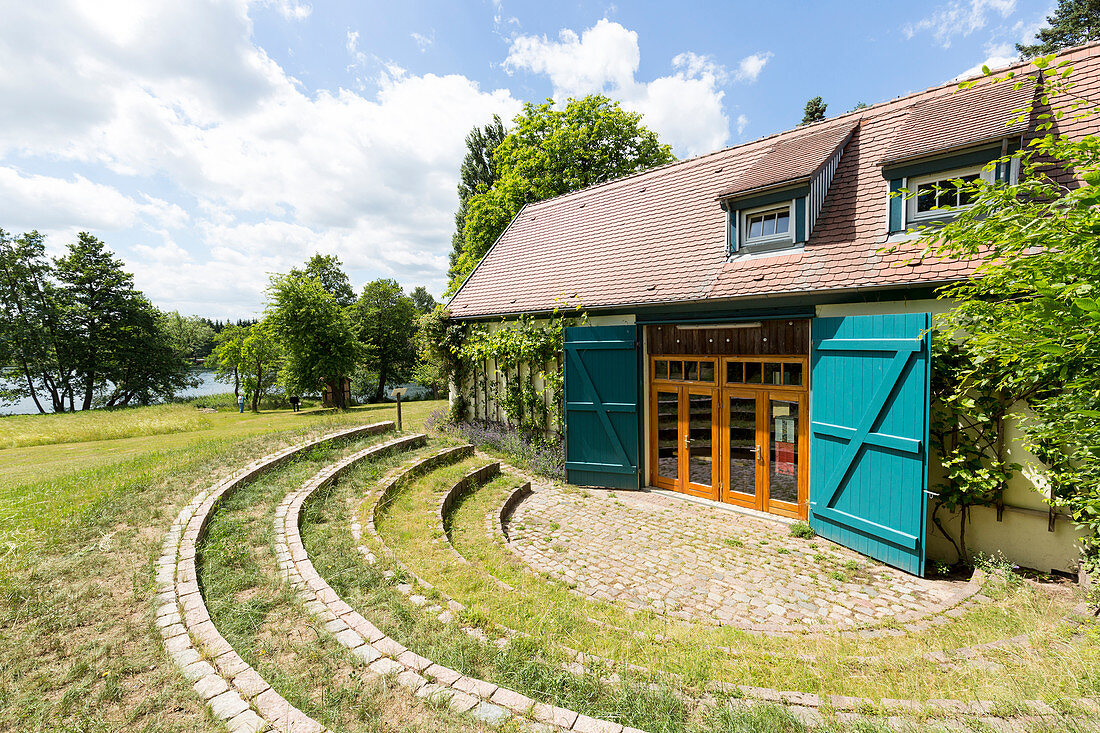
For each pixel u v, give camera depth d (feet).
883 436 19.62
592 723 8.29
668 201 34.91
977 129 20.88
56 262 100.53
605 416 30.25
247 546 15.87
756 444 25.99
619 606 16.17
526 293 36.09
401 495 24.18
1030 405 14.98
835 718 8.89
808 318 23.36
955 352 18.88
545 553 20.97
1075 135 19.76
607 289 31.17
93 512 17.61
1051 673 10.72
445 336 40.42
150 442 43.01
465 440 36.73
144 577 13.10
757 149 33.09
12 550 14.40
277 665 10.03
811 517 23.25
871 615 16.26
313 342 90.68
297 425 54.65
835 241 23.93
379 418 55.26
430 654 10.69
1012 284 11.36
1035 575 18.06
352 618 11.82
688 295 26.73
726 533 23.24
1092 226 8.87
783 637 14.07
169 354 114.52
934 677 11.05
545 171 69.21
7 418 65.72
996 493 18.90
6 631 10.67
